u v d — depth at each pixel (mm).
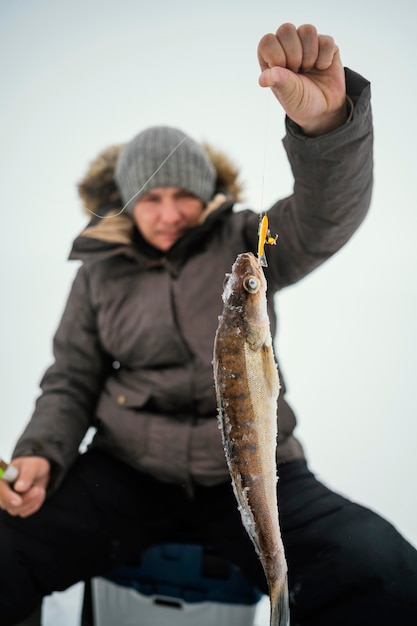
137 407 2025
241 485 1043
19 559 1704
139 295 2131
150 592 1927
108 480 2008
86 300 2287
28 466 1854
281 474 1899
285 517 1729
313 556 1601
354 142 1492
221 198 2273
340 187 1592
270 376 1046
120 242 2195
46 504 1887
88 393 2246
